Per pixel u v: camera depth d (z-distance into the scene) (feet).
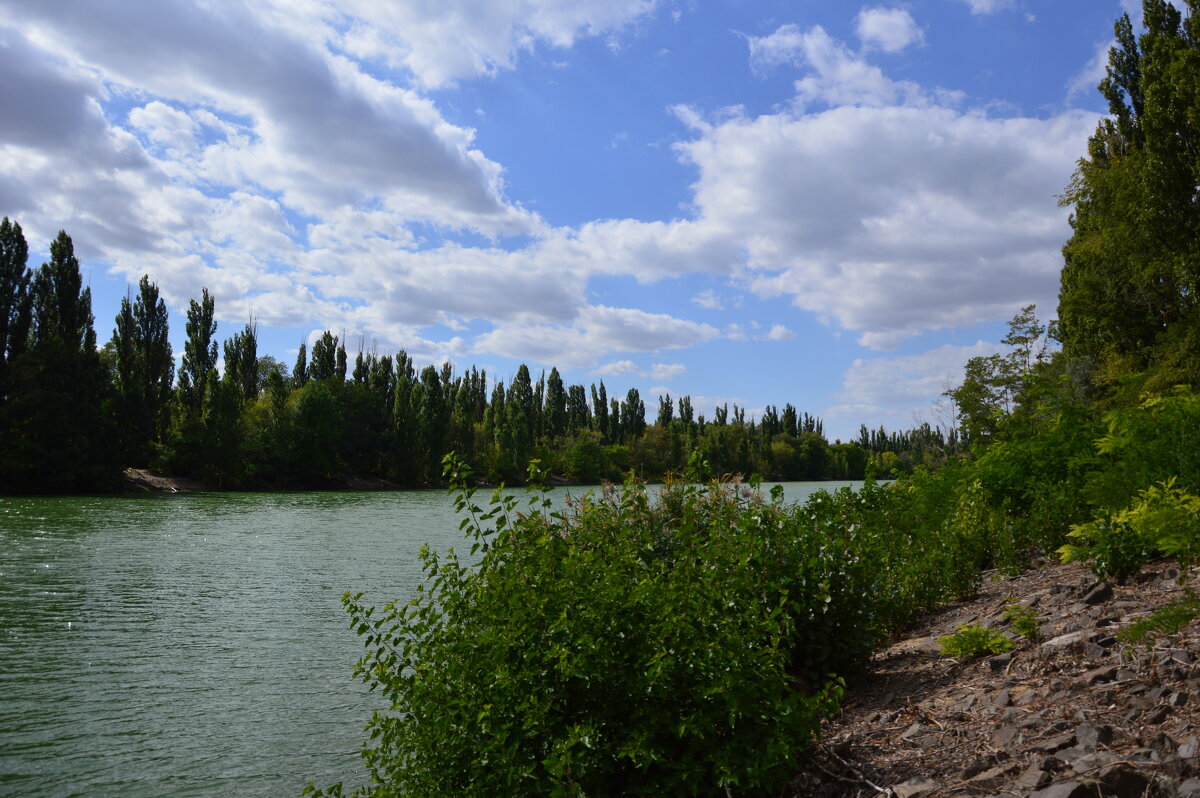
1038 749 10.82
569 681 11.78
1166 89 63.46
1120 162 75.51
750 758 11.04
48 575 63.77
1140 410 29.30
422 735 12.84
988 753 11.26
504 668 11.80
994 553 29.07
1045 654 15.10
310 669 36.29
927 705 14.52
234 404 212.23
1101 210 80.18
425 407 280.31
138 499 160.25
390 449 272.31
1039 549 29.40
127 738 27.35
